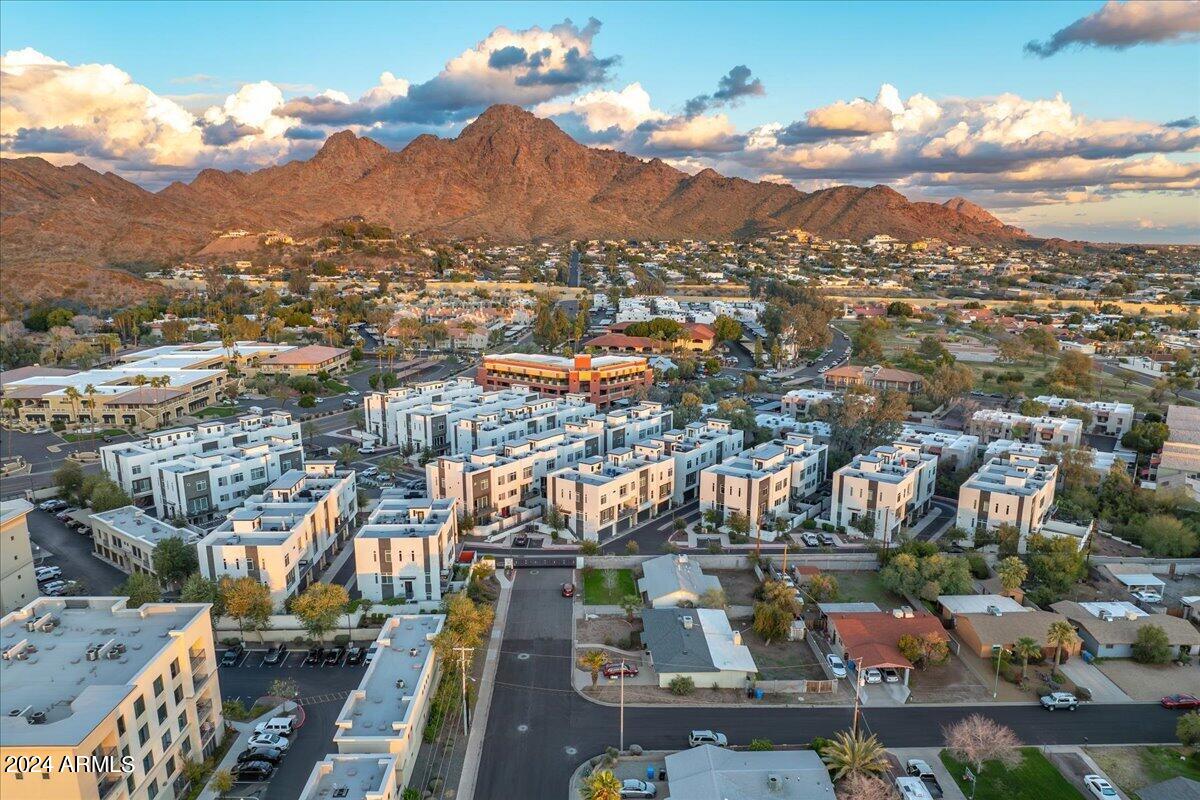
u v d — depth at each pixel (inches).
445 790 2908.5
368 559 4343.0
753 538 5393.7
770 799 2716.5
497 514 5620.1
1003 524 5152.6
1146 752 3166.8
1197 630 4060.0
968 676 3727.9
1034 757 3122.5
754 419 7455.7
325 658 3853.3
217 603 3993.6
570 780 2977.4
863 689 3602.4
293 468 6136.8
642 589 4495.6
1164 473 6215.6
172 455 5944.9
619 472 5595.5
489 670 3752.5
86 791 2315.5
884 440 6766.7
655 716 3403.1
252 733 3238.2
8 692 2588.6
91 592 4547.2
